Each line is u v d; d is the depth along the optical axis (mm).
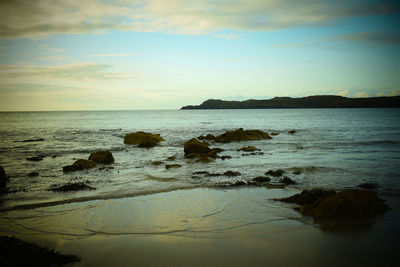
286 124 73188
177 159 23188
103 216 9617
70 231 8352
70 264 6312
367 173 16469
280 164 19891
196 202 11148
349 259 6410
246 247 7074
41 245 7379
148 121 102438
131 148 31828
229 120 102000
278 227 8430
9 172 18281
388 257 6496
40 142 37969
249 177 15883
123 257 6625
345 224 8594
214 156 23641
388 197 11656
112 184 14570
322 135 43312
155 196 12125
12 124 82812
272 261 6340
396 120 83938
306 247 7043
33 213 10062
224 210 10102
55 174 17531
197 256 6621
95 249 7090
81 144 35781
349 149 27734
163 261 6398
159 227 8531
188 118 126812
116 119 122188
